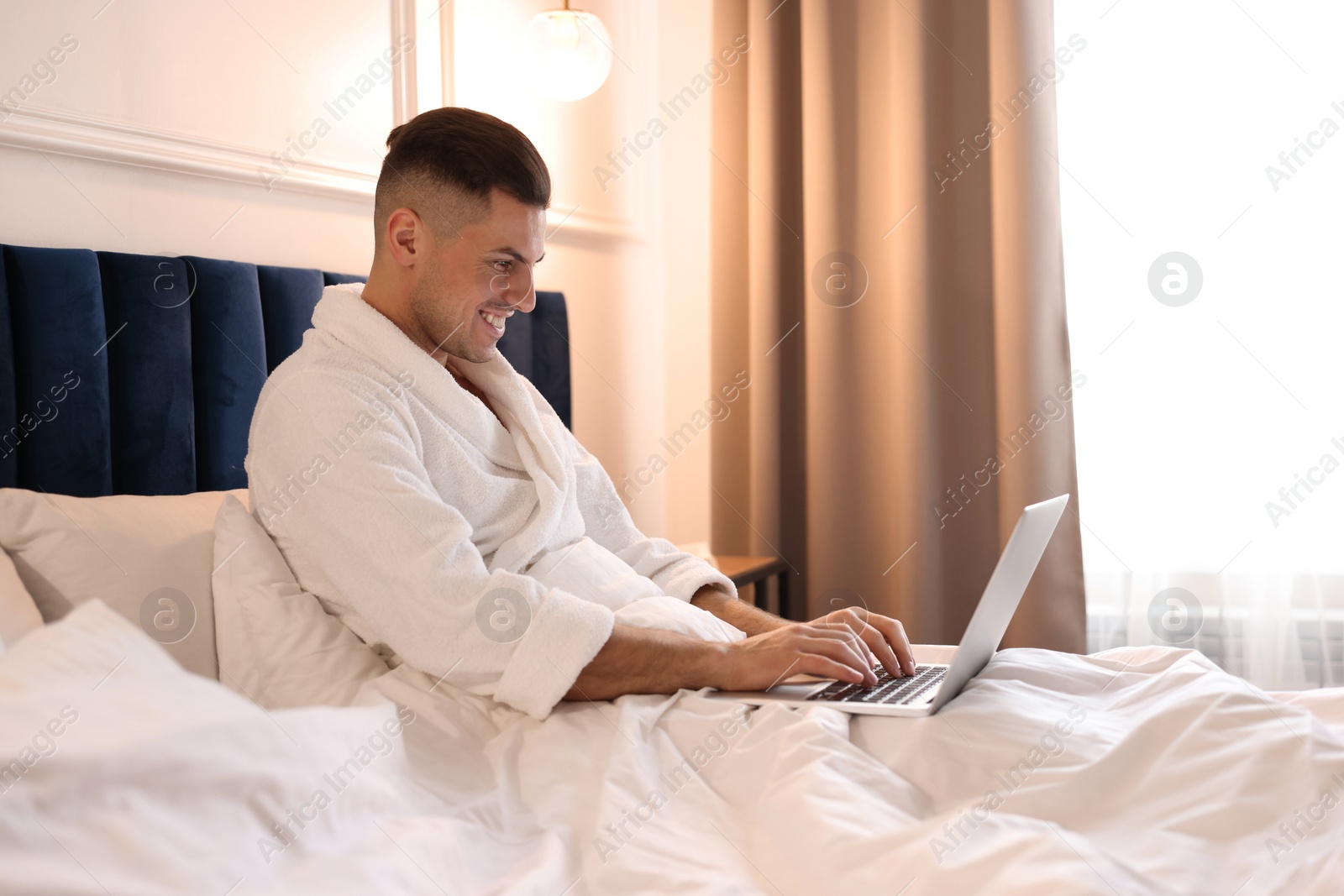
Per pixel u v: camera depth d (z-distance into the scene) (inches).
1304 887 24.9
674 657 41.8
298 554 44.9
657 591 51.0
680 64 112.1
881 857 26.7
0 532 40.8
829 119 96.6
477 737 38.6
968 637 36.4
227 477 59.1
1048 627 89.1
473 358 51.1
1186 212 92.1
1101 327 94.9
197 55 62.9
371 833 27.8
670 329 114.0
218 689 27.2
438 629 41.1
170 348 56.0
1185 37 91.7
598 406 105.4
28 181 54.2
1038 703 38.0
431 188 48.4
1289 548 89.8
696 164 111.7
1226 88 90.7
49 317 50.5
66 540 41.3
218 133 64.4
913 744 34.6
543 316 92.2
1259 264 90.2
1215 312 91.6
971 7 91.9
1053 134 89.4
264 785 25.2
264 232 67.6
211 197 64.0
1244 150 90.4
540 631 40.3
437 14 83.9
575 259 102.1
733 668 41.4
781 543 101.6
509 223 48.8
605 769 34.5
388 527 42.2
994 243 90.8
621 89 108.0
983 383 93.1
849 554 98.1
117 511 44.2
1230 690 33.0
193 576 43.4
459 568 41.8
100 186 57.6
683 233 112.8
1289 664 89.7
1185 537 93.0
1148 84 92.9
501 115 92.2
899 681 42.9
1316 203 88.6
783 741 34.3
